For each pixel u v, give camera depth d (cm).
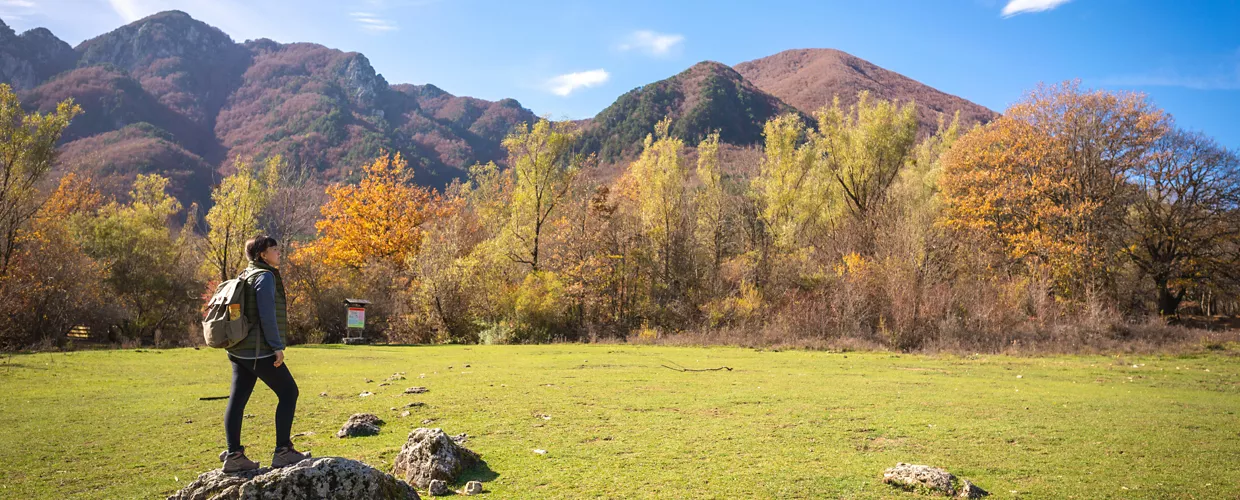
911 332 2736
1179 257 3784
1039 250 3450
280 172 4862
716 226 4241
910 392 1212
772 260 3822
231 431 482
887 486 562
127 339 2928
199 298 3556
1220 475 608
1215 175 3684
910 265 3127
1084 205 3419
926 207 3994
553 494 538
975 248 3594
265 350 495
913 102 4197
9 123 2980
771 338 2931
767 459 662
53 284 2802
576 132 4500
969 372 1688
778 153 4259
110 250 3625
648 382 1349
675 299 3731
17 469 605
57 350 2386
